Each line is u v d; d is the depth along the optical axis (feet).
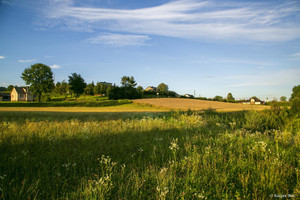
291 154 15.26
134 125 32.73
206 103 183.21
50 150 15.88
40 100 251.19
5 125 29.19
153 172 11.55
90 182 9.72
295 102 34.65
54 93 318.65
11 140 18.90
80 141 19.85
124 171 11.78
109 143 19.03
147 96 304.50
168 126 31.63
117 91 259.60
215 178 10.96
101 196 8.63
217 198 9.32
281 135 21.90
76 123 33.63
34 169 12.23
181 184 10.24
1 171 11.55
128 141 19.81
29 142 18.47
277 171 11.26
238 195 9.04
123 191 9.51
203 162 12.90
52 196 8.82
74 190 9.50
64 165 12.73
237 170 12.45
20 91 300.40
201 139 20.80
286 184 10.33
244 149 16.81
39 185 9.83
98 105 173.27
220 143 18.63
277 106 39.27
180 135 24.08
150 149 16.97
